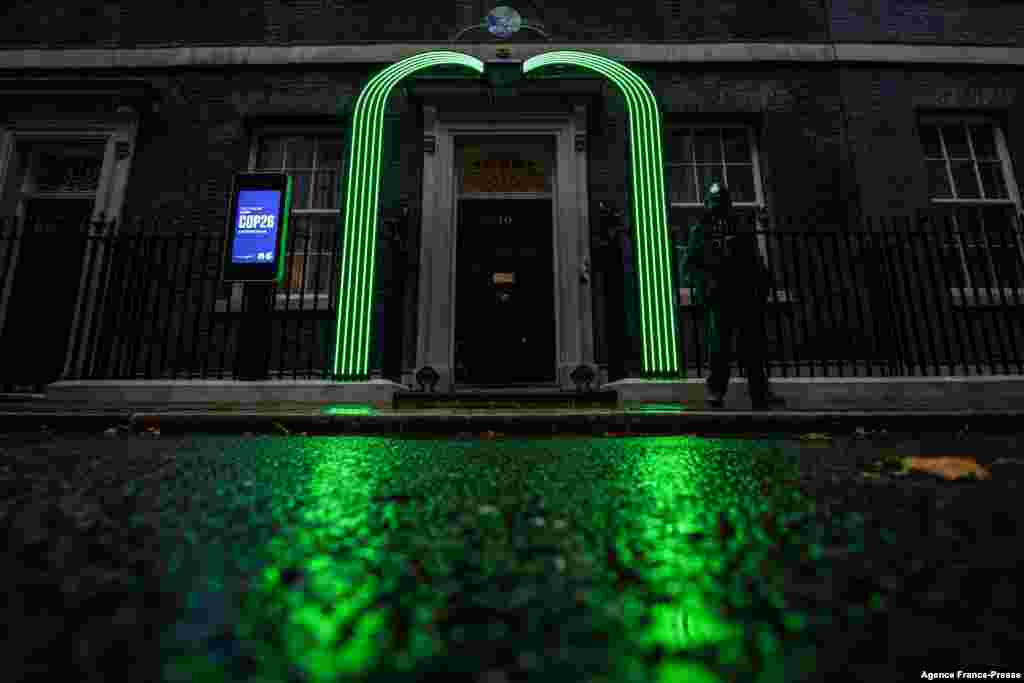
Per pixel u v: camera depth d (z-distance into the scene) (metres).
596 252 6.62
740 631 0.41
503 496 1.02
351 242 6.15
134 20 7.40
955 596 0.48
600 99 6.94
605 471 1.45
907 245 6.52
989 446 2.21
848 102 7.08
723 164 7.17
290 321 6.42
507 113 7.00
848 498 0.99
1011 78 7.27
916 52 7.25
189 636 0.39
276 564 0.56
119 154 6.81
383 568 0.55
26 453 1.85
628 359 6.29
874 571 0.55
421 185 6.90
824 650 0.37
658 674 0.33
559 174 6.90
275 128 7.17
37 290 6.38
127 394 4.87
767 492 1.06
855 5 7.52
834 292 6.37
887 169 6.84
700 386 4.94
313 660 0.35
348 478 1.26
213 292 6.40
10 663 0.34
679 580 0.52
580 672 0.33
